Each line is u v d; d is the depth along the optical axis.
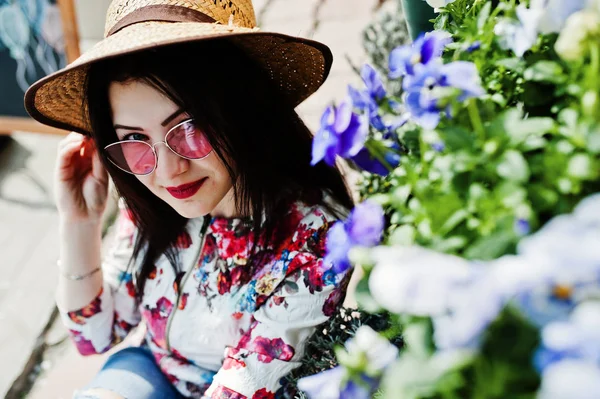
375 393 0.67
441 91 0.61
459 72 0.62
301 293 1.11
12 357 2.14
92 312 1.39
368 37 2.20
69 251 1.33
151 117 1.03
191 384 1.33
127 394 1.29
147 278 1.31
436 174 0.63
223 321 1.22
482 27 0.74
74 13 2.53
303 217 1.15
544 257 0.42
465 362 0.48
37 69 2.66
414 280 0.47
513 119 0.60
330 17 2.95
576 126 0.57
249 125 1.07
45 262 2.49
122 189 1.20
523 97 0.71
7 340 2.19
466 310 0.43
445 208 0.58
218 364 1.30
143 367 1.35
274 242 1.14
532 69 0.64
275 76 1.19
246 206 1.13
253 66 1.09
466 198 0.60
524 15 0.65
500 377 0.48
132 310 1.46
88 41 3.17
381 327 1.06
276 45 1.10
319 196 1.17
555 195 0.56
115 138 1.15
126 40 0.97
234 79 1.05
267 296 1.15
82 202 1.33
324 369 1.09
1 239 2.61
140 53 0.99
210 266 1.21
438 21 0.97
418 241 0.59
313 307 1.11
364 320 1.09
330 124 0.69
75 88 1.18
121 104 1.04
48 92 1.14
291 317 1.12
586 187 0.56
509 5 0.74
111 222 2.54
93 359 2.10
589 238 0.41
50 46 2.60
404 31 2.05
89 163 1.34
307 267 1.11
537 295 0.44
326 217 1.15
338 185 1.23
